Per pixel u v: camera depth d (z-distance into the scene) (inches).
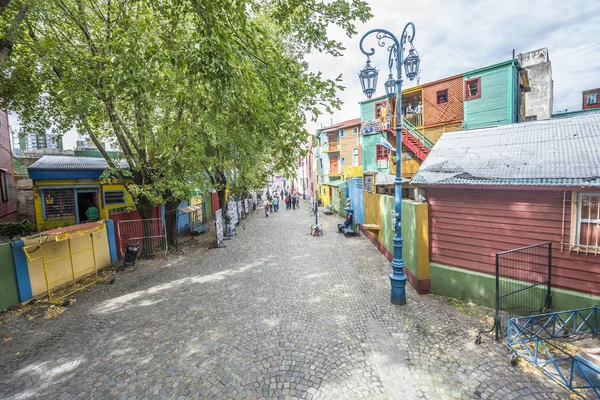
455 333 212.2
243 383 165.8
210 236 652.7
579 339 195.0
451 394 152.6
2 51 239.3
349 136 1240.8
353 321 235.3
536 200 229.0
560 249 220.1
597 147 219.0
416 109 745.0
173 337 218.8
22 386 168.7
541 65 913.5
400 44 251.3
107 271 399.5
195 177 482.6
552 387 155.3
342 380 165.9
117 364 187.2
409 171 673.6
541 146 250.5
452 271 277.3
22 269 292.5
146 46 212.5
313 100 295.3
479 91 612.7
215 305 276.4
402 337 208.8
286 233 665.6
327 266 392.5
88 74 304.3
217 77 197.6
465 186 249.9
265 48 238.4
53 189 598.9
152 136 421.4
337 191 1020.5
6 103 437.1
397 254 263.9
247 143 432.1
